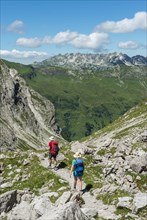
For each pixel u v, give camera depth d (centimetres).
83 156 3719
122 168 2988
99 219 2083
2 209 2473
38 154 3975
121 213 2186
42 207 2228
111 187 2609
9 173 3622
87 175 3125
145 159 2867
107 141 3906
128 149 3488
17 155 4028
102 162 3494
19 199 2623
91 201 2488
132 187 2628
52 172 3369
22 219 2231
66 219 1716
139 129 7794
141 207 2166
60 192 2712
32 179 3331
